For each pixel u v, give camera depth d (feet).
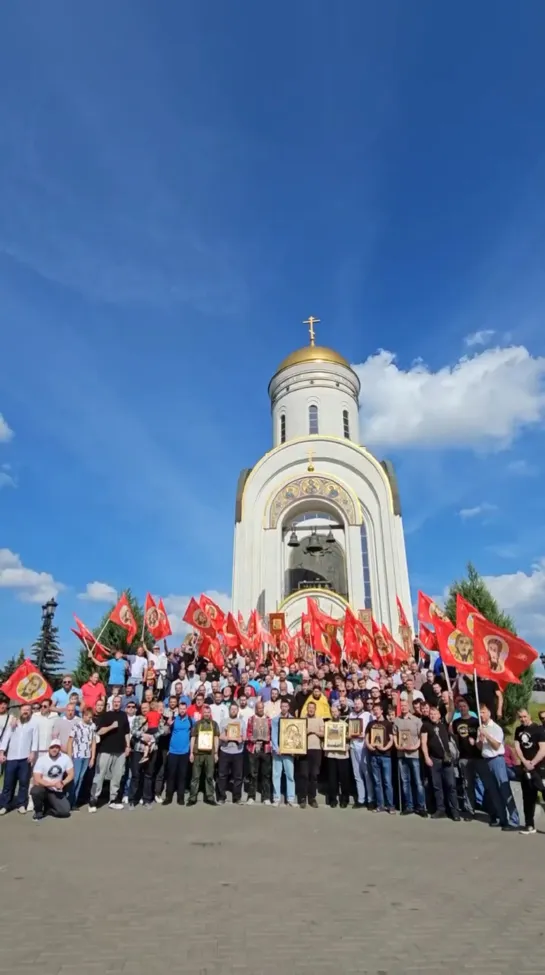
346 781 42.52
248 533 104.83
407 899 21.33
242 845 29.66
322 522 110.11
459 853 28.35
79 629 60.03
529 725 34.68
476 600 87.66
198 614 65.05
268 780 44.75
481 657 42.80
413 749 39.52
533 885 23.09
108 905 20.56
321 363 125.29
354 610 93.35
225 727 44.50
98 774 40.14
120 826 34.42
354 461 106.22
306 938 17.74
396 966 15.90
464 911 20.11
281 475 108.58
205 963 15.99
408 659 69.67
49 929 18.37
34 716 41.34
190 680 55.57
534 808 33.60
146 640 98.12
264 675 60.23
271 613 89.66
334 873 24.58
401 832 33.24
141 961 16.11
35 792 36.50
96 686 48.80
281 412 125.59
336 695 53.01
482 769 36.83
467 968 15.84
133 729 42.60
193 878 23.77
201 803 42.70
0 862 26.25
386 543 99.04
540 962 16.22
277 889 22.38
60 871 24.79
